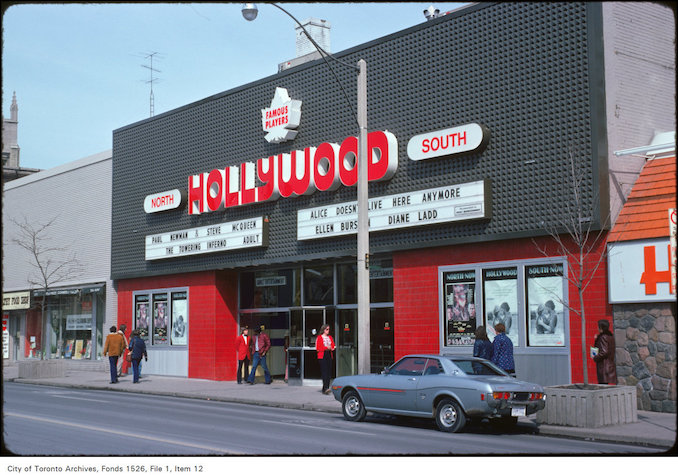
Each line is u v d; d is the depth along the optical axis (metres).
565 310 17.44
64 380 28.39
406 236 20.78
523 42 18.53
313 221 23.44
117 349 26.56
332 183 22.56
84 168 35.22
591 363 16.94
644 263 16.25
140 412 16.86
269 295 26.73
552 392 14.14
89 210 34.56
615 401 14.02
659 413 15.70
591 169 17.02
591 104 17.09
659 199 16.59
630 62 18.00
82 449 10.84
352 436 12.84
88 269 34.31
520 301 18.23
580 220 16.17
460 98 19.84
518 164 18.42
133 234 31.42
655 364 16.00
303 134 24.31
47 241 37.75
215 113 27.77
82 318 35.44
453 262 19.73
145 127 31.27
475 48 19.61
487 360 15.17
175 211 29.20
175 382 26.86
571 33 17.59
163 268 29.75
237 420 15.37
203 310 27.94
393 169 21.05
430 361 14.65
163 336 29.86
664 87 18.70
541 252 17.83
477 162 19.27
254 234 25.41
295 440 12.13
